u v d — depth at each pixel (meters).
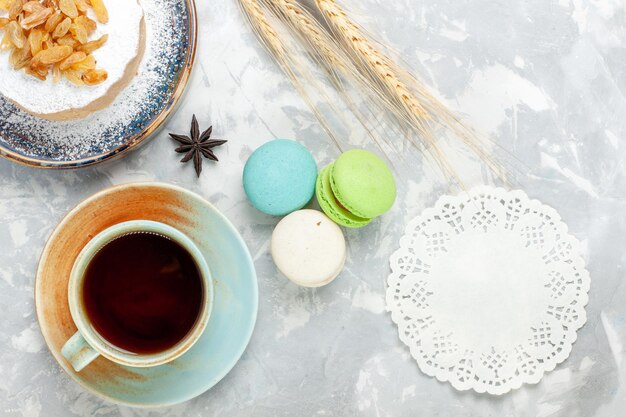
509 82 0.64
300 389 0.63
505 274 0.63
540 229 0.64
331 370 0.63
